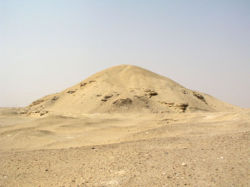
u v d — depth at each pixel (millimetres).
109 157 9711
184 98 71688
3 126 30500
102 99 66438
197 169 7531
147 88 73500
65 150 12195
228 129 16938
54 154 11391
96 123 31453
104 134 23328
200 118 29266
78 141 20219
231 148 9305
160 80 81250
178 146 10672
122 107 62594
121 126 27828
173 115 38875
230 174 6949
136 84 76750
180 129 18000
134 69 87250
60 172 8609
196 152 9305
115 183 7051
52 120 32625
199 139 11805
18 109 74562
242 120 20750
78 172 8367
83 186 7090
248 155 8297
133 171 7820
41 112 61125
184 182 6715
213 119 26672
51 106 74625
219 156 8531
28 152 12625
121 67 91250
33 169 9273
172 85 80125
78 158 10203
